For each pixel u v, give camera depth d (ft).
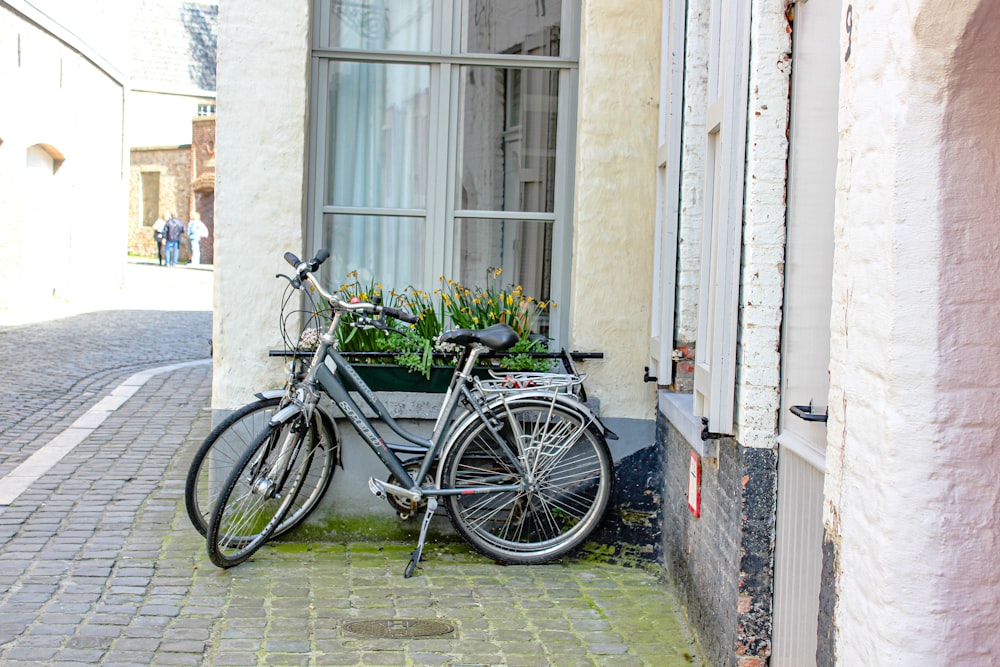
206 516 16.57
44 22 56.13
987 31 6.94
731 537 12.17
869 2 8.01
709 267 13.55
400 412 17.47
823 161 10.48
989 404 7.35
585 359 17.94
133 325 51.60
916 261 7.38
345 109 18.84
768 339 11.62
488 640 13.69
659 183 17.53
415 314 17.69
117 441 24.62
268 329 17.65
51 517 18.11
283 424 16.33
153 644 13.01
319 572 16.15
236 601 14.69
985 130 7.30
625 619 14.69
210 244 129.90
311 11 18.20
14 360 37.22
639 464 17.79
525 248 18.98
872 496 7.76
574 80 18.71
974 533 7.36
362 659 12.90
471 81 18.81
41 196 59.16
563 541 17.16
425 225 18.92
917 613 7.39
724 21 12.39
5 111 52.37
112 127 70.28
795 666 10.71
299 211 17.63
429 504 16.56
